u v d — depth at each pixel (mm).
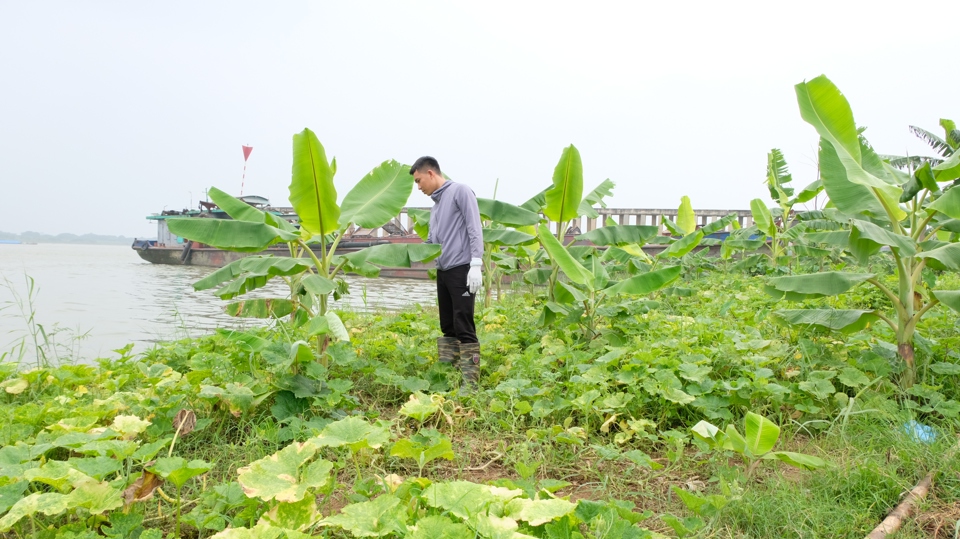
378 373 4336
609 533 1973
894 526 2270
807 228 10664
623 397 3650
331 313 3881
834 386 3957
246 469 2166
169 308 10883
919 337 4117
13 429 3035
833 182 4504
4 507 2061
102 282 16828
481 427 3625
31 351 7234
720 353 4512
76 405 3707
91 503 2094
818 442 3250
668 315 7559
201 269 23812
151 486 2252
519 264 10195
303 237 4934
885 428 3154
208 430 3402
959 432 3232
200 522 2180
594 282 5598
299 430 3199
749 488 2611
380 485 2533
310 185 4297
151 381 4094
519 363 4785
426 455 2434
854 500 2547
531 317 7172
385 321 7273
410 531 1778
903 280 3973
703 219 18828
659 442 3408
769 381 4012
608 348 5055
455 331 4656
